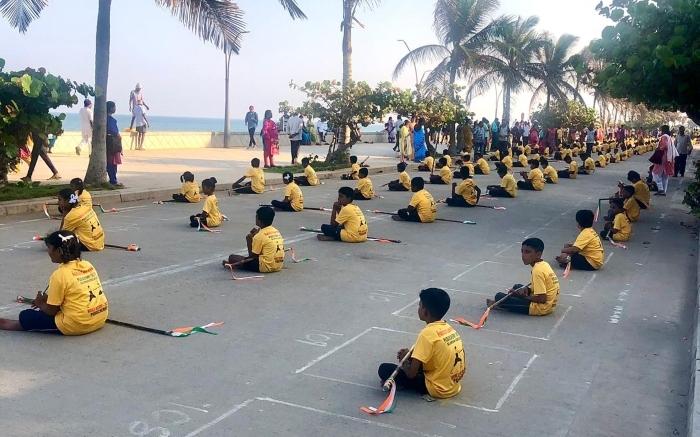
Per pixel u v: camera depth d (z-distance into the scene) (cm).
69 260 589
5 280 763
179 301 712
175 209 1352
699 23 1001
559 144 3938
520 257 1006
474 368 556
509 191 1744
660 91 1091
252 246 852
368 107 2306
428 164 2419
